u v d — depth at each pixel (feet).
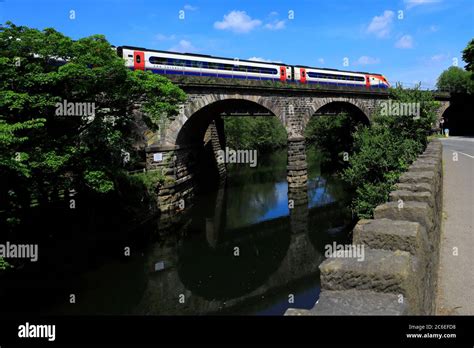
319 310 8.64
